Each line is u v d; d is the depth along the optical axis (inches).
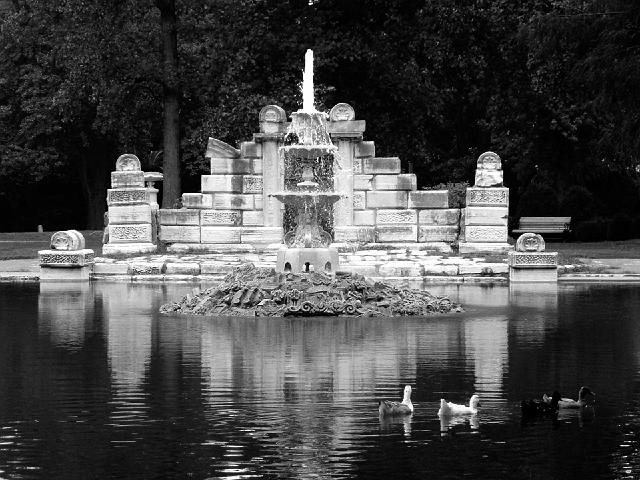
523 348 1139.3
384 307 1409.9
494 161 2132.1
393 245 2143.2
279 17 2706.7
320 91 2571.4
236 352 1118.4
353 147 2150.6
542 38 2349.9
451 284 1844.2
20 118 3447.3
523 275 1871.3
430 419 842.2
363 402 893.8
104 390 940.6
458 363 1056.2
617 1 2263.8
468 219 2126.0
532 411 857.5
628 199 3218.5
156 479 703.1
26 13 3270.2
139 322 1344.7
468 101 3235.7
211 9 2632.9
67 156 3462.1
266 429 812.0
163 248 2162.9
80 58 2556.6
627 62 2226.9
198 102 2967.5
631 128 2293.3
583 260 2167.8
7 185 3599.9
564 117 2758.4
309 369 1024.9
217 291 1443.2
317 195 1557.6
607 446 772.6
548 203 3142.2
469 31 2714.1
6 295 1678.2
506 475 711.1
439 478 704.4
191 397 912.9
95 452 757.9
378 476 707.4
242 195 2166.6
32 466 729.6
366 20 2765.7
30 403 895.1
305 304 1391.5
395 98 2790.4
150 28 2716.5
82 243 1940.2
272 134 2154.3
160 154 3592.5
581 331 1261.1
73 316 1407.5
